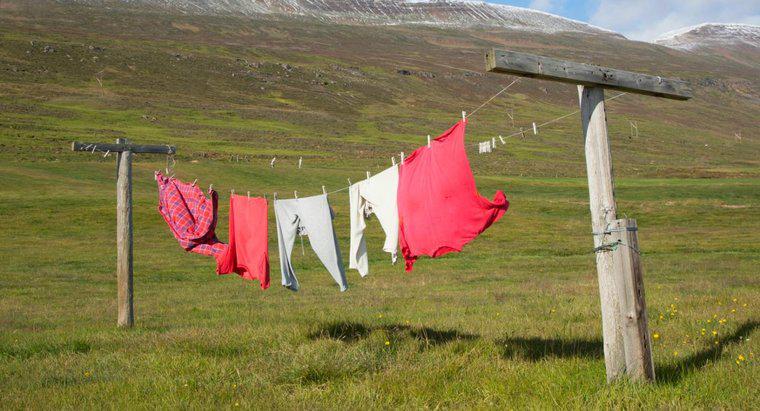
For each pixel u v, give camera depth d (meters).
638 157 137.88
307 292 19.02
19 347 9.20
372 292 18.38
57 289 20.42
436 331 9.34
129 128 110.12
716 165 132.88
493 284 20.05
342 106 177.62
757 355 6.59
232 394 6.14
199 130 117.25
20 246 32.66
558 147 135.62
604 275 5.84
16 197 47.66
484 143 6.66
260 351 8.06
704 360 6.55
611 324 5.78
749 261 25.53
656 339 7.93
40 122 103.94
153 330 11.22
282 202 9.49
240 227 10.13
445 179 6.72
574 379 5.93
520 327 9.51
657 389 5.37
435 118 171.88
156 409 5.66
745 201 60.81
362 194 8.38
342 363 6.93
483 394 5.75
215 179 67.25
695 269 22.20
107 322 12.91
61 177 60.09
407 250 7.63
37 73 152.12
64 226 39.12
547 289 16.83
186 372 7.10
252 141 110.06
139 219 42.44
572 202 59.78
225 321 12.26
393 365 6.91
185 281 23.52
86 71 162.62
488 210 6.37
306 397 5.96
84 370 7.55
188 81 173.00
